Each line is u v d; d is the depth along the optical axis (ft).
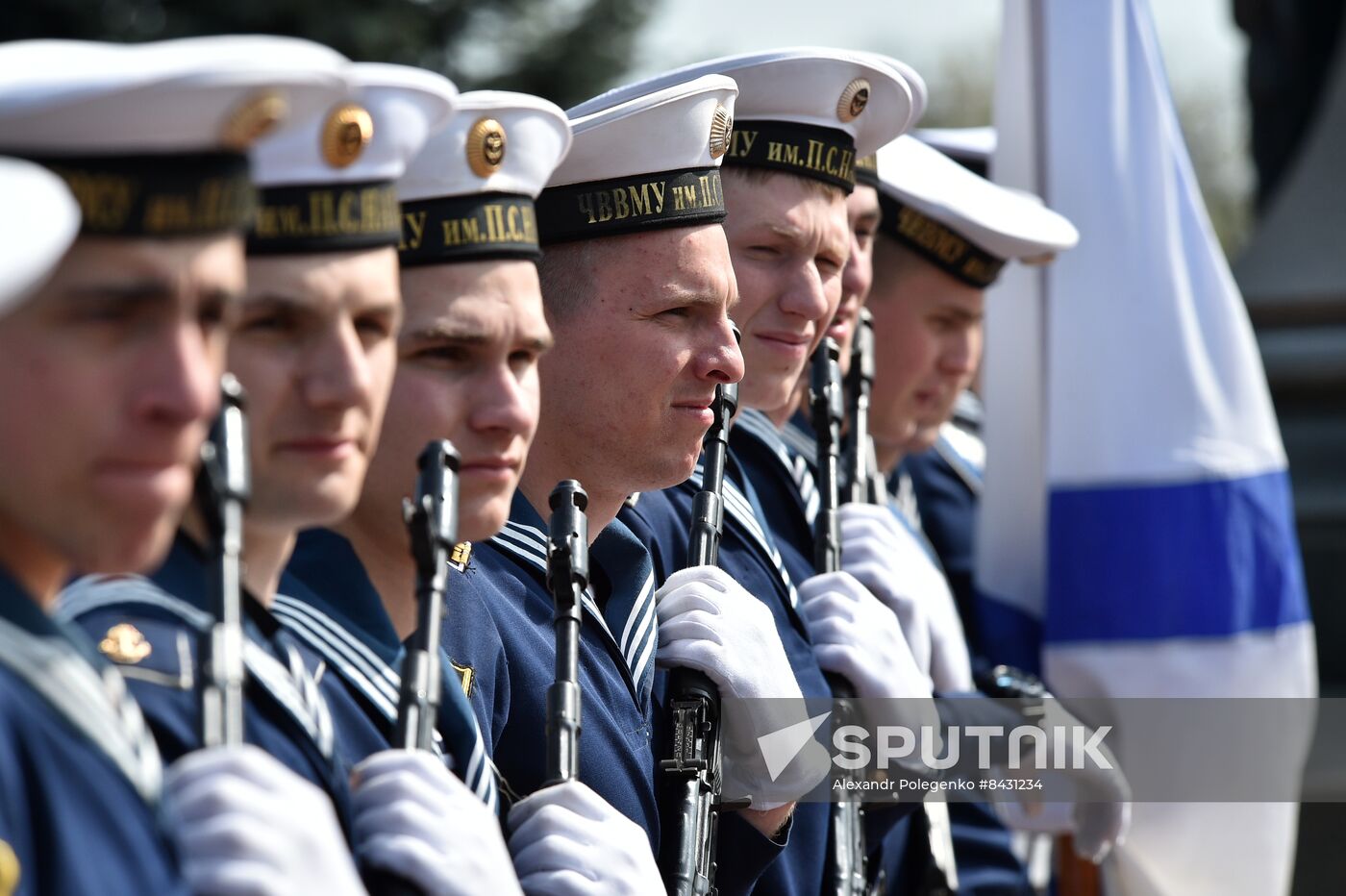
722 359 37.27
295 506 25.29
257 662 25.81
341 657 28.48
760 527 43.88
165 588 25.48
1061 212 63.62
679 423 37.09
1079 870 61.41
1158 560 62.75
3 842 19.60
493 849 26.37
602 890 30.04
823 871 43.14
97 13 174.40
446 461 27.61
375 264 25.70
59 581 22.00
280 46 21.99
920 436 57.00
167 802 21.54
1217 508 62.95
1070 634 63.10
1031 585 64.44
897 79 44.16
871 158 48.47
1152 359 63.16
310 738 25.86
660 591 38.86
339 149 25.04
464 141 29.48
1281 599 63.93
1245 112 132.16
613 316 36.52
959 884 57.77
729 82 37.50
